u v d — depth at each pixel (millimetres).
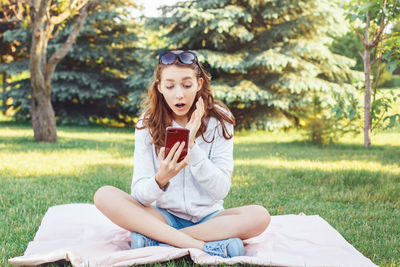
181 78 2293
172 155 2182
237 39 13281
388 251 2730
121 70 16328
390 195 4402
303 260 2336
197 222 2574
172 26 13453
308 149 8867
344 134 9750
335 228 3320
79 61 15672
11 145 8633
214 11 11852
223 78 13070
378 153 8000
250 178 5418
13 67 14727
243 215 2395
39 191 4527
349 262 2334
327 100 11719
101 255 2404
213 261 2188
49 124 9414
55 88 14398
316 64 13062
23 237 2973
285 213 3840
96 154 7609
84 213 3369
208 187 2395
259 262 2229
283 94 12547
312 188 4855
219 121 2568
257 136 12125
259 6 12875
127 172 5844
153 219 2354
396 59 6234
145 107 2676
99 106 16188
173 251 2225
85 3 9195
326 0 12469
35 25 8648
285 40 12438
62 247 2594
